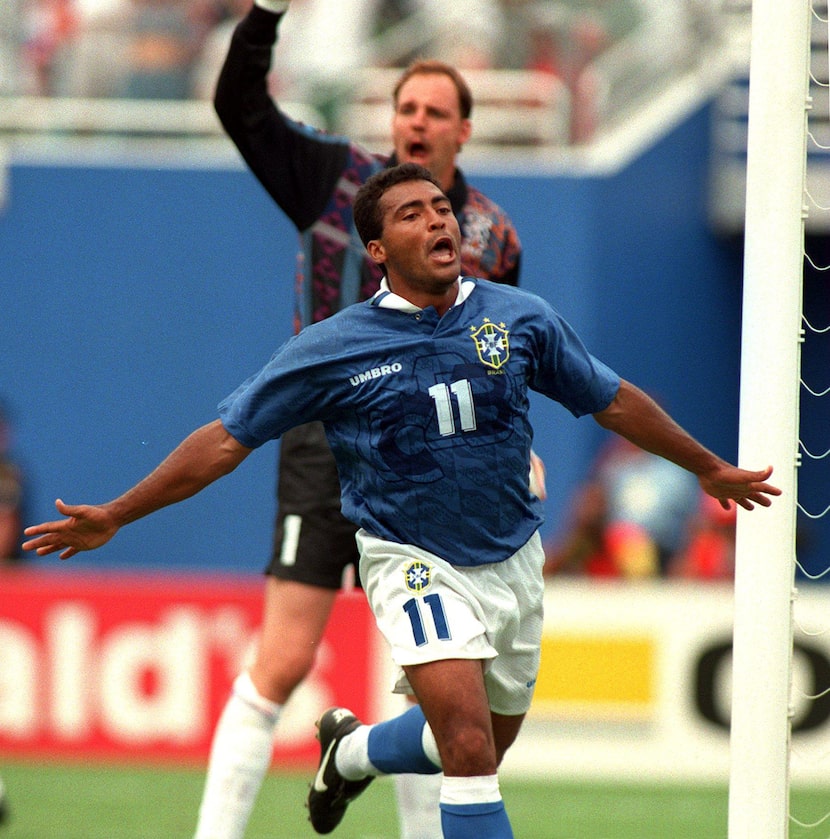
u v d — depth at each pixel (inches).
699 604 1084.5
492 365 493.0
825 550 1523.1
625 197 1482.5
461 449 492.4
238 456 501.4
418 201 492.4
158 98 1562.5
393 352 490.6
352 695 1066.7
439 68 639.1
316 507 625.9
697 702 1081.4
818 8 746.8
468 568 505.7
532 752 1086.4
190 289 1521.9
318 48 1576.0
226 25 1588.3
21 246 1524.4
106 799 952.9
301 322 634.2
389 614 502.3
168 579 1381.6
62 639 1083.9
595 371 514.0
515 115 1504.7
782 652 524.4
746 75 1491.1
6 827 863.1
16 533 1470.2
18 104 1556.3
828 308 1462.8
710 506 1267.2
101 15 1572.3
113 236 1523.1
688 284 1501.0
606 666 1085.8
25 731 1083.9
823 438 1497.3
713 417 1517.0
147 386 1528.1
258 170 617.0
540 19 1534.2
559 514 1441.9
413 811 624.7
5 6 1582.2
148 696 1079.6
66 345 1525.6
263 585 1085.1
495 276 649.6
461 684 487.5
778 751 523.5
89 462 1529.3
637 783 1060.5
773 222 528.1
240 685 627.2
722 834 885.2
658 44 1542.8
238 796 611.2
